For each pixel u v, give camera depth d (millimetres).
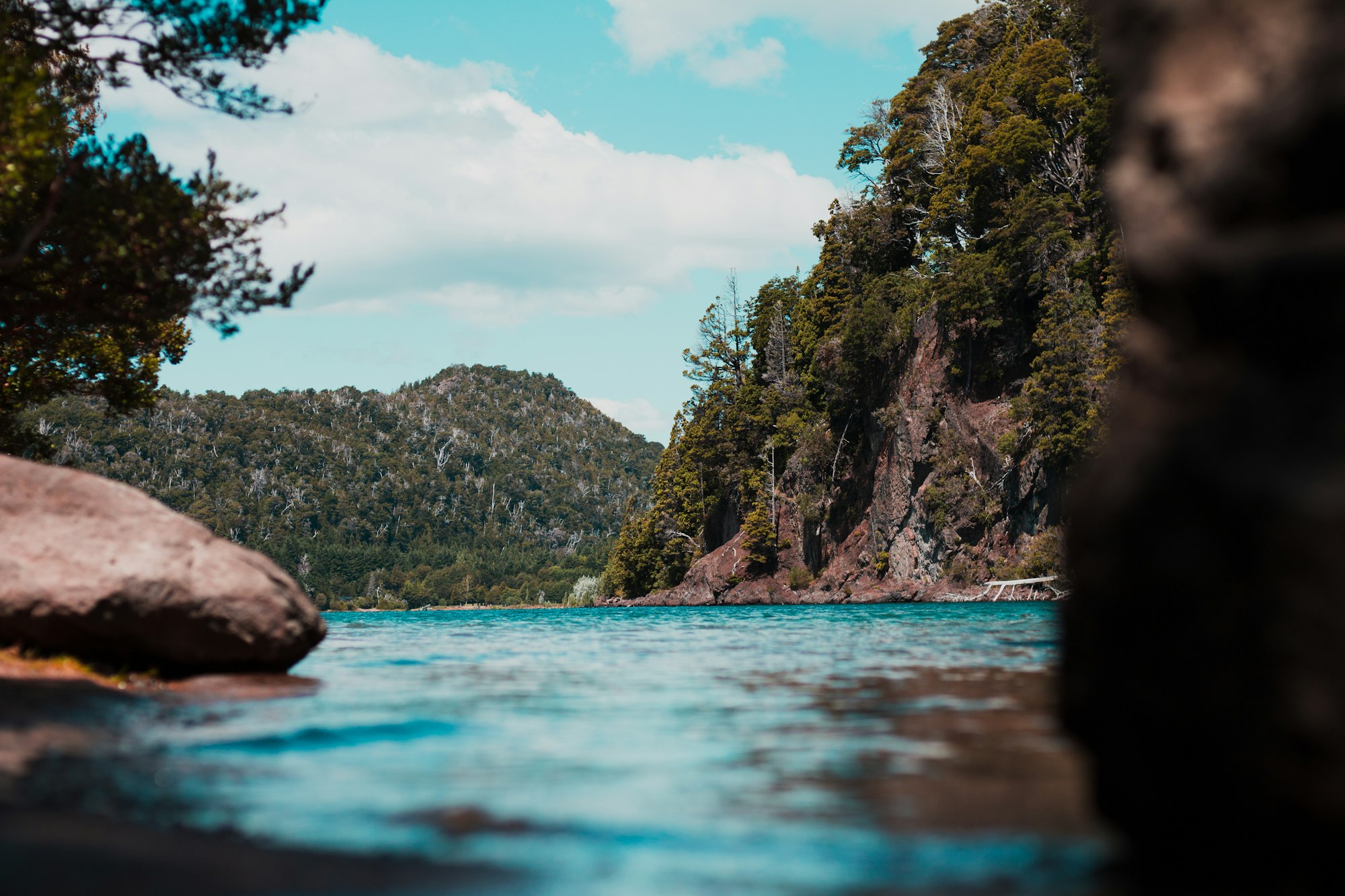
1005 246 64375
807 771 5434
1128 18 4059
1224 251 3482
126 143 12328
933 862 3711
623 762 5715
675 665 12906
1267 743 3176
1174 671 3494
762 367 95750
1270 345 3439
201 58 12812
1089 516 3945
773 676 11062
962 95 78688
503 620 47562
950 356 69500
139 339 15398
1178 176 3705
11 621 8672
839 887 3426
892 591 69562
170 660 9336
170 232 11680
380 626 37094
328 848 3846
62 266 12195
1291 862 3260
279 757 5871
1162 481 3570
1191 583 3414
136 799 4582
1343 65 3273
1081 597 4000
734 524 93125
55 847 3697
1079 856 3779
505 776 5312
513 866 3641
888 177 81438
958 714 7625
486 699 8875
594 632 26406
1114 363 46438
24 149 10523
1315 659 3051
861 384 78188
